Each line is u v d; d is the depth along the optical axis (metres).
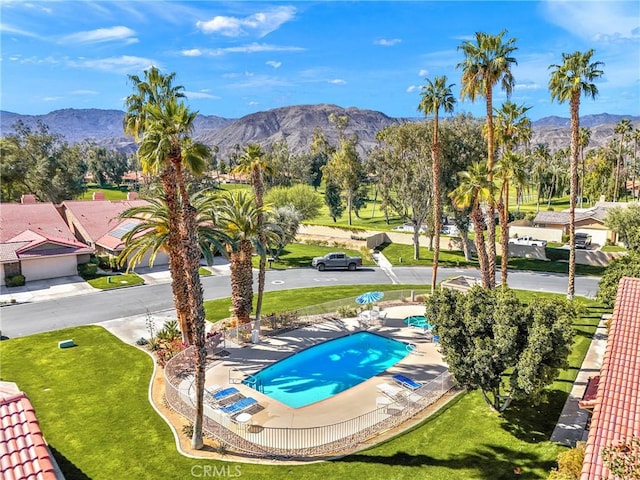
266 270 49.31
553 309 16.84
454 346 17.97
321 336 29.03
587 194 103.00
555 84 33.31
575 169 33.28
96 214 55.84
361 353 26.92
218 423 17.83
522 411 19.67
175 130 16.94
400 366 24.62
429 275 47.84
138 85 23.83
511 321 16.91
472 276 47.19
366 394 21.53
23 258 41.22
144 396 21.22
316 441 17.31
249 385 22.56
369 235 63.75
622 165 111.06
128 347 27.22
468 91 31.55
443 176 50.03
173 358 23.02
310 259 54.50
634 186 112.44
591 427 12.59
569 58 32.19
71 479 15.38
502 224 32.88
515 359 16.73
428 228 57.53
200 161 17.09
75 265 44.69
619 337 14.84
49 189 72.56
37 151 73.50
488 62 29.94
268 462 16.41
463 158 48.47
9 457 10.24
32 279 42.38
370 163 58.00
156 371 23.92
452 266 51.81
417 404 19.97
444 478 15.36
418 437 17.92
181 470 15.84
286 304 36.38
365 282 44.47
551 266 51.38
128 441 17.59
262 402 20.86
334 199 86.12
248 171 31.02
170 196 23.81
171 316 33.25
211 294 39.38
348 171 82.31
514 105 40.25
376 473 15.69
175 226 24.19
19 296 37.84
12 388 21.70
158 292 39.44
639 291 16.27
